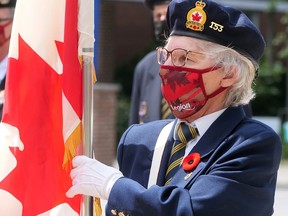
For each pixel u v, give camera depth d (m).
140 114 8.30
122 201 4.15
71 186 4.49
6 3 6.84
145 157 4.67
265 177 4.14
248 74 4.44
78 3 4.54
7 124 4.61
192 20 4.30
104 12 28.45
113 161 21.08
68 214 4.61
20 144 4.59
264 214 4.18
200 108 4.40
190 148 4.43
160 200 4.03
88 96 4.56
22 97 4.61
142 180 4.61
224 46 4.30
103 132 20.22
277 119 29.41
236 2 31.95
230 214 3.99
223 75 4.34
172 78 4.37
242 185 4.03
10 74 4.61
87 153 4.55
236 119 4.38
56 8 4.63
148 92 8.22
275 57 35.62
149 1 8.03
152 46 32.00
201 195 4.01
